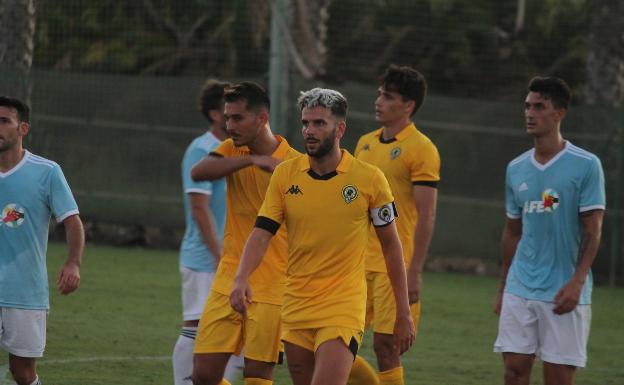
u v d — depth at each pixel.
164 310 36.06
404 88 23.73
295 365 18.98
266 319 20.25
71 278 20.91
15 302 20.77
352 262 18.72
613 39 52.91
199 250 23.78
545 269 21.42
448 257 49.75
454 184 49.22
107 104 50.50
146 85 50.47
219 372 20.73
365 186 18.62
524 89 65.62
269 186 19.08
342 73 64.69
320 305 18.53
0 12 50.22
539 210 21.47
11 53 49.78
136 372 26.95
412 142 23.61
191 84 50.22
